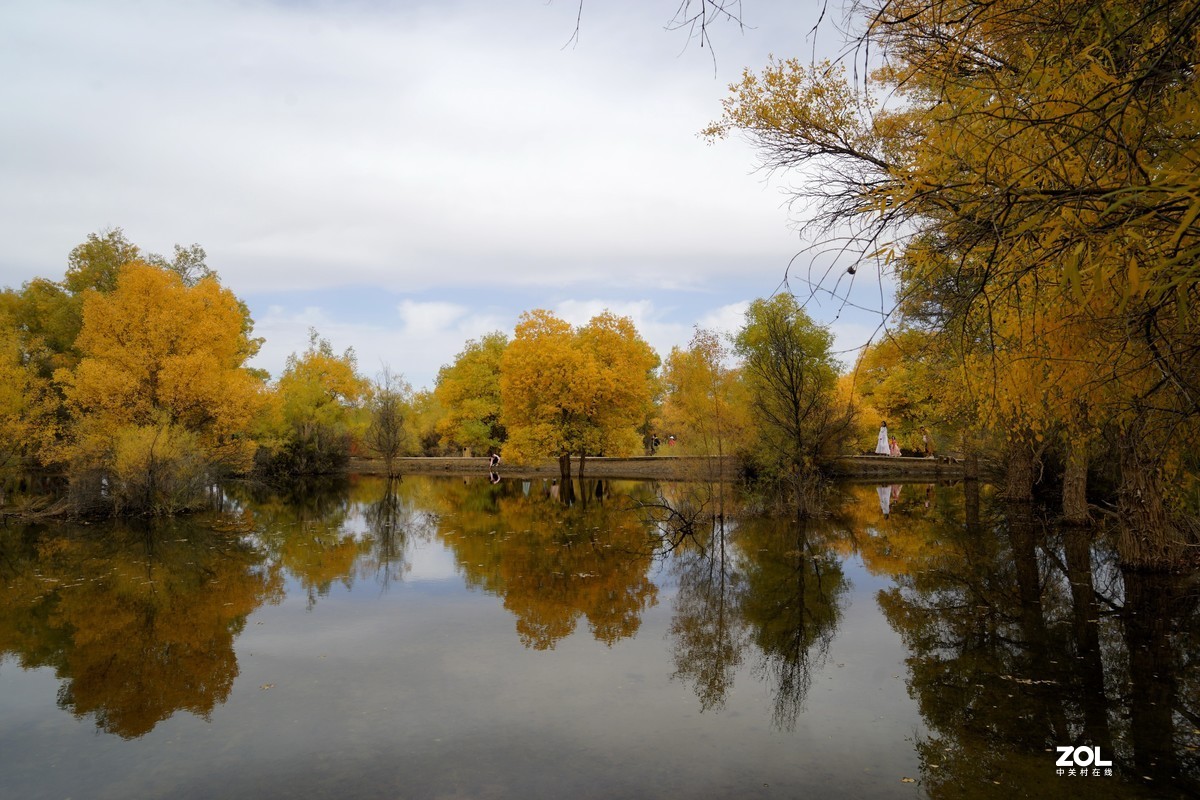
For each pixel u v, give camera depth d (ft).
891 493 90.94
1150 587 35.94
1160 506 37.70
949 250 12.12
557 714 21.93
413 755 19.22
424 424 188.55
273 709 22.56
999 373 18.99
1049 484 71.72
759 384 74.64
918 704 22.34
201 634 31.04
